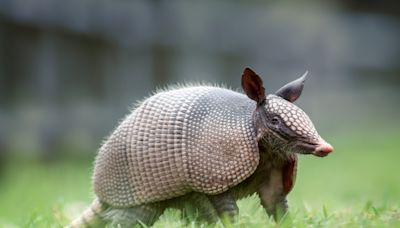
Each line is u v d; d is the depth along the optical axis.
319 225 12.68
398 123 48.50
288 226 12.37
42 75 37.75
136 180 12.73
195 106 12.44
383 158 38.69
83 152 37.44
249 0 47.59
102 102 38.94
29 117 36.84
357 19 49.88
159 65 40.72
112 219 13.23
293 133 11.80
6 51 36.81
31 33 37.53
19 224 16.36
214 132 12.19
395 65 50.66
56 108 37.75
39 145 36.84
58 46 38.09
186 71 41.50
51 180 31.41
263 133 12.01
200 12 42.28
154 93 14.33
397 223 12.23
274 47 44.91
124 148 12.81
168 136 12.41
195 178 12.23
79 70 38.66
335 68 47.88
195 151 12.23
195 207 12.90
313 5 48.88
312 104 46.09
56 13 37.84
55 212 15.77
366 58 49.44
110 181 13.08
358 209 15.30
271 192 12.63
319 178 32.06
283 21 45.78
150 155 12.53
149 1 40.59
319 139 11.74
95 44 39.00
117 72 39.47
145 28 40.16
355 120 47.25
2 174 34.69
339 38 48.25
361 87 48.84
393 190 23.69
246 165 12.05
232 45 43.22
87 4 38.69
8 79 36.91
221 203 12.37
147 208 12.93
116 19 39.34
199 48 41.97
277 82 44.97
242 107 12.35
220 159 12.12
